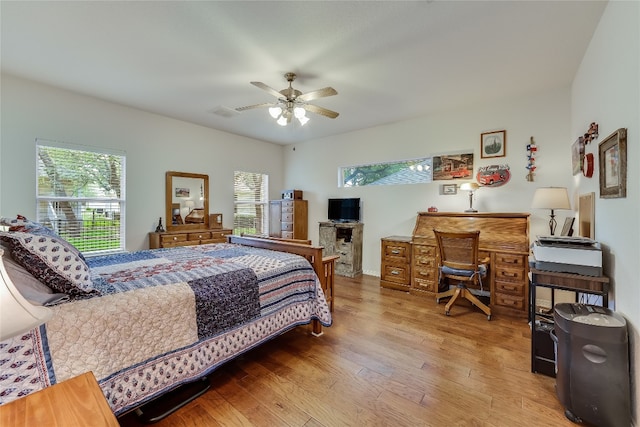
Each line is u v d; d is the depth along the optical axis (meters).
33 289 1.26
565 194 2.82
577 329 1.52
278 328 2.18
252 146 5.66
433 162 4.18
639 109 1.43
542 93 3.35
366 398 1.72
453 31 2.18
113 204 3.82
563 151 3.24
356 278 4.65
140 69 2.81
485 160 3.75
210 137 4.93
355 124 4.70
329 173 5.50
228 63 2.68
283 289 2.25
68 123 3.38
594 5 1.88
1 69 2.84
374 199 4.87
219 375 1.96
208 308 1.73
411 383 1.86
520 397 1.73
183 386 1.82
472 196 3.82
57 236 1.38
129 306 1.43
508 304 3.07
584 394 1.49
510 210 3.58
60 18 2.03
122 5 1.90
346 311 3.16
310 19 2.04
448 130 4.05
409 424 1.51
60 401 0.78
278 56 2.55
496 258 3.14
